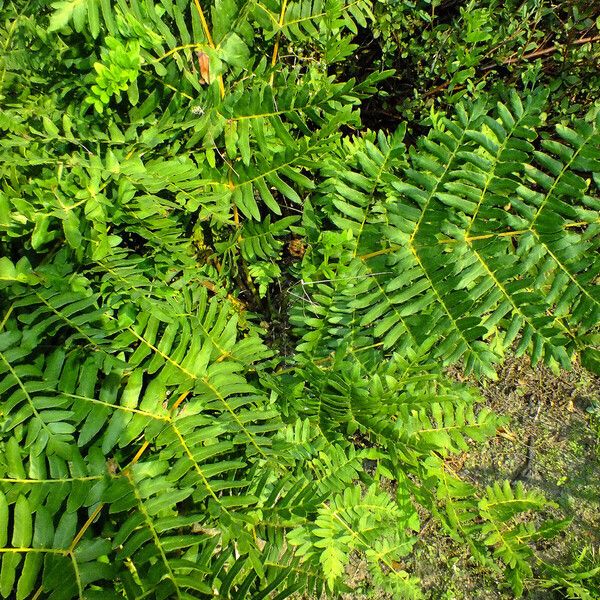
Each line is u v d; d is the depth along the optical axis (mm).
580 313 807
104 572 620
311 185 854
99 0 689
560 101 1190
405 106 1165
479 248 840
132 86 771
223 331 850
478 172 875
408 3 1083
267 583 773
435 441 904
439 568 1104
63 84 819
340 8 863
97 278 784
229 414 760
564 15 1201
